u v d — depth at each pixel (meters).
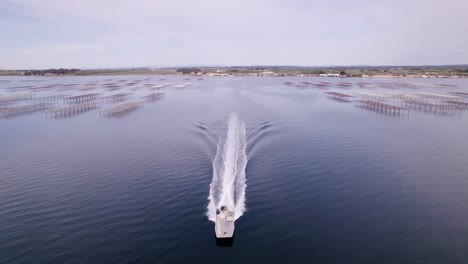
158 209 35.50
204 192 39.28
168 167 48.47
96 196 39.31
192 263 26.59
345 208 35.62
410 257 27.14
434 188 40.75
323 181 42.97
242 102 123.44
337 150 56.91
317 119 87.19
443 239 29.67
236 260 26.86
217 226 30.39
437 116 93.00
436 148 58.31
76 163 51.78
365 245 28.83
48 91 178.38
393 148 58.31
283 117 90.06
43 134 73.25
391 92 155.50
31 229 32.25
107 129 77.50
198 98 140.12
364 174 45.50
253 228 31.52
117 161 52.25
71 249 28.75
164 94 159.25
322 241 29.44
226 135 66.06
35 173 47.62
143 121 87.12
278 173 45.50
